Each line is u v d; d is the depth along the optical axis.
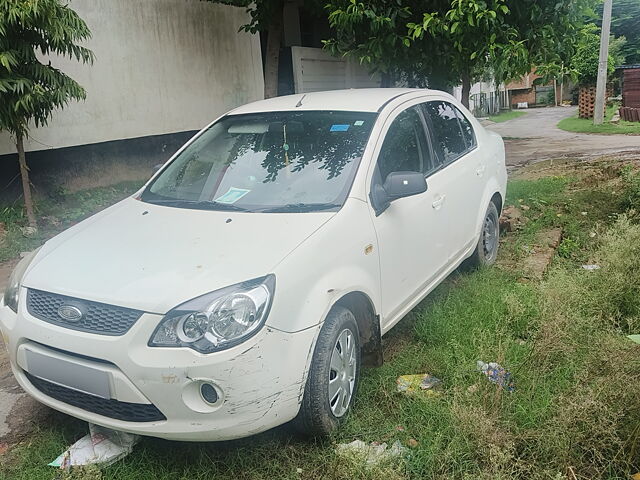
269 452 2.95
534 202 7.81
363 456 2.80
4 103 6.26
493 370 3.35
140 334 2.63
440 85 10.61
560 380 3.34
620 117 22.31
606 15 19.50
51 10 6.10
